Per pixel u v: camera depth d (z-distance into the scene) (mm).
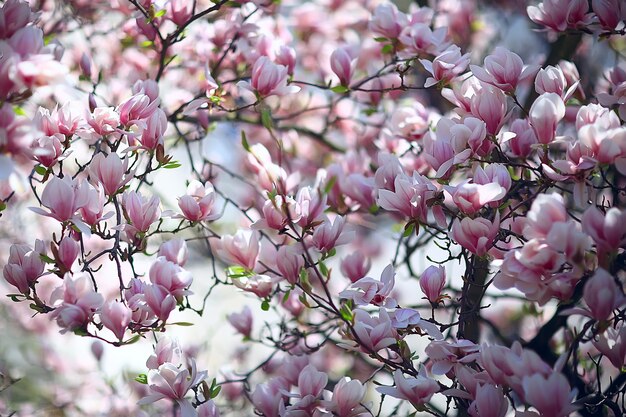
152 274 3996
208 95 4242
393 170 4066
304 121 5129
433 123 4344
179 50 4637
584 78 4707
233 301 5141
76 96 4133
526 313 4484
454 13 5023
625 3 4066
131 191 4035
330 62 4305
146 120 4043
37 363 5082
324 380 3949
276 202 4004
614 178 4250
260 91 4172
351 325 3949
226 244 4090
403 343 3973
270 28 4594
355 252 4289
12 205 4930
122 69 4879
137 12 4387
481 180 3906
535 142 4043
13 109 3828
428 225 4012
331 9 5090
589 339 4004
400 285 5051
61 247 3982
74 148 4340
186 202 4074
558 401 3730
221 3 4316
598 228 3754
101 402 4910
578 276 3762
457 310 4176
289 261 4059
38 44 3787
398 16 4301
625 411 3994
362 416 3953
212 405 4020
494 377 3840
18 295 4016
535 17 4121
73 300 3924
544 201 3762
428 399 3896
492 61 3975
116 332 3947
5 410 4727
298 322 4441
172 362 4000
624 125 4004
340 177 4391
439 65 4113
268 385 4121
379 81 4598
